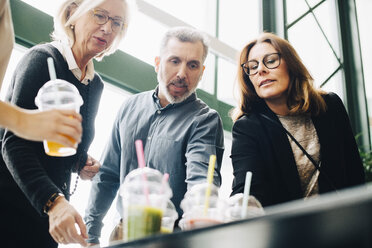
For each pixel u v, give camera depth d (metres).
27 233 1.42
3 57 1.44
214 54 3.74
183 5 3.66
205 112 2.05
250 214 1.15
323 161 1.70
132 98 2.17
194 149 1.90
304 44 4.45
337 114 1.82
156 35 3.29
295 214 0.61
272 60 1.84
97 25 1.70
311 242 0.72
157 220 0.97
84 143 1.71
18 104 1.47
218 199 1.11
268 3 4.36
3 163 1.46
